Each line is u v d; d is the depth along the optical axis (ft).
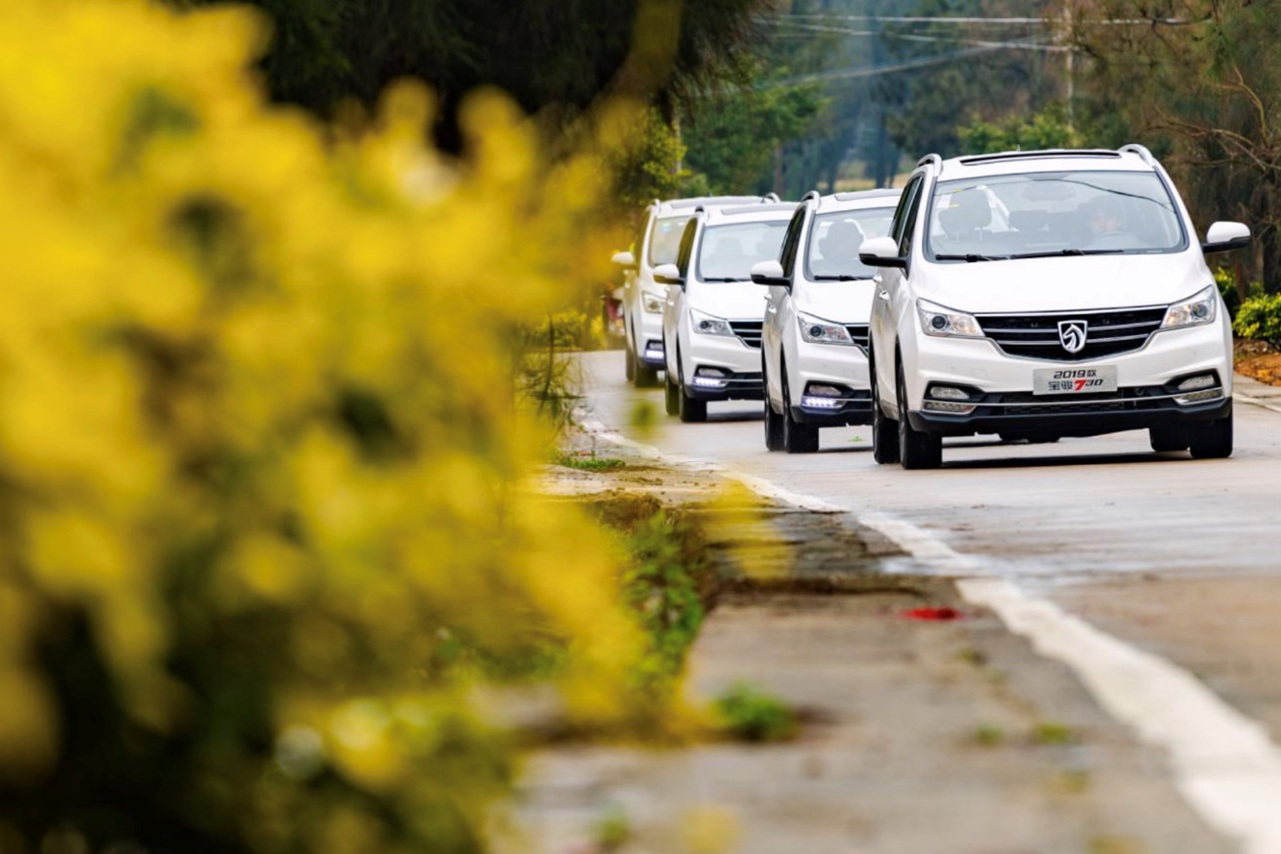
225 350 26.32
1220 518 98.53
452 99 129.29
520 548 31.04
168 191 26.61
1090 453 174.19
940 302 152.46
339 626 28.17
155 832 28.27
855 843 36.88
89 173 26.16
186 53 27.68
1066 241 157.89
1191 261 155.12
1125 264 154.40
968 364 150.61
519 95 129.29
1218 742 43.98
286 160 27.37
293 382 26.94
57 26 26.84
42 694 25.52
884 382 163.22
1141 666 53.01
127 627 24.63
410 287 28.63
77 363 24.03
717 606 65.51
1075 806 39.14
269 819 28.27
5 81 25.53
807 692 49.96
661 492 127.85
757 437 228.02
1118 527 94.53
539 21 126.41
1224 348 151.74
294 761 28.71
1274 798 39.40
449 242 28.60
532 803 38.27
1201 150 321.52
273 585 26.20
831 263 205.46
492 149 30.71
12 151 25.55
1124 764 42.29
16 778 26.73
